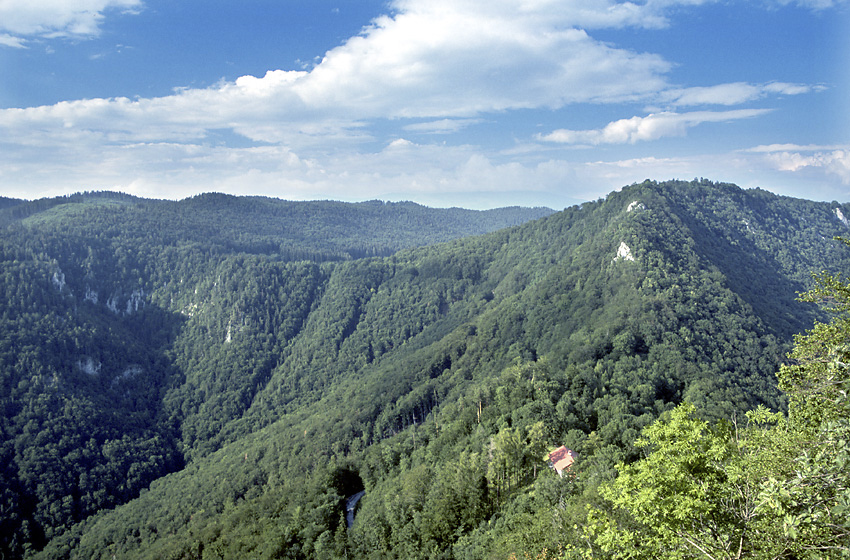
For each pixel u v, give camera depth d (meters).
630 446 65.50
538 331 140.50
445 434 100.19
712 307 120.88
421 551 63.88
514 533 47.38
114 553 125.56
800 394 23.42
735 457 23.88
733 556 20.03
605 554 28.97
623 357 99.81
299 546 83.62
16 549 142.50
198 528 112.25
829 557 17.09
